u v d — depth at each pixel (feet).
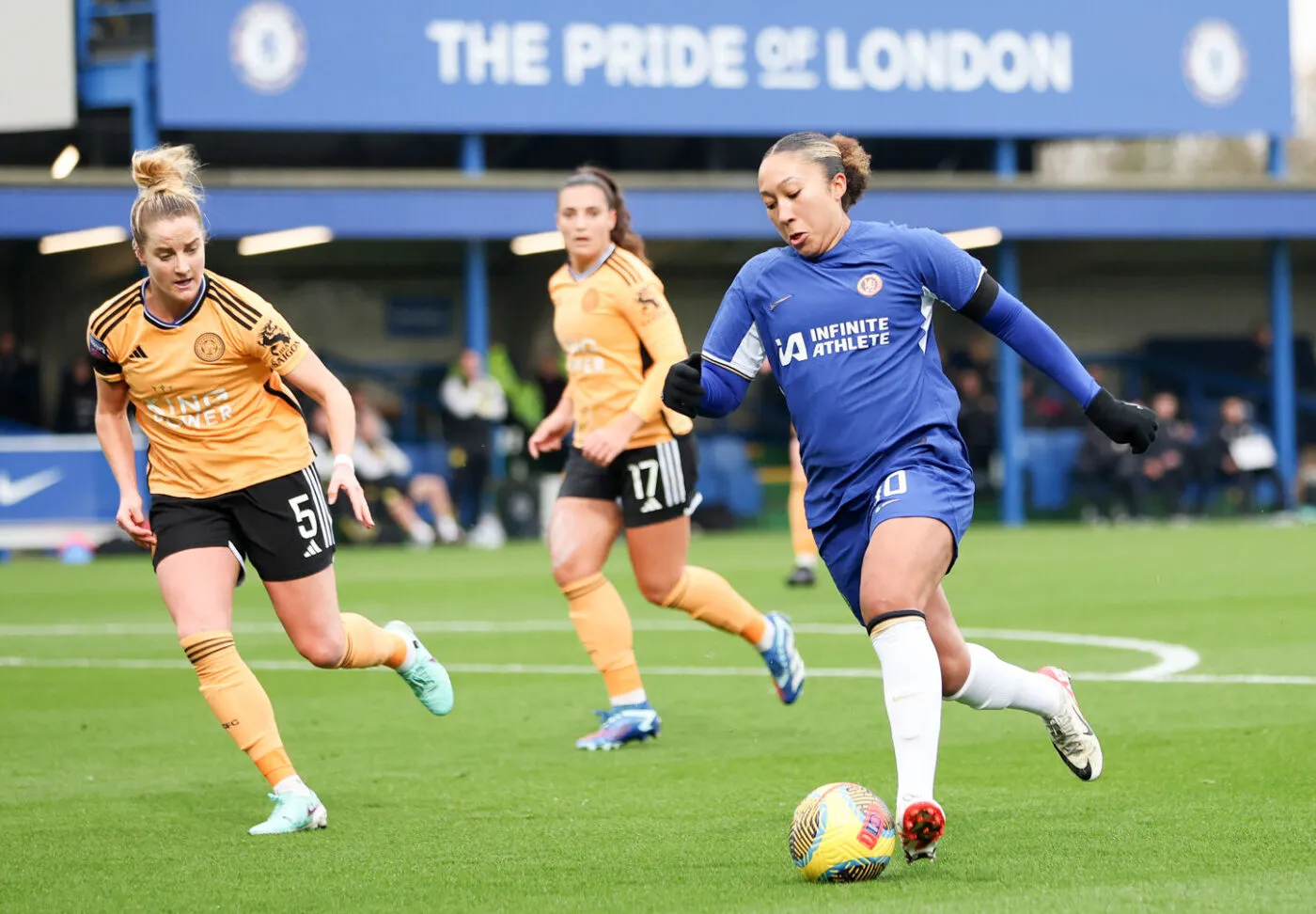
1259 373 214.90
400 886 29.32
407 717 52.01
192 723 51.44
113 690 59.31
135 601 98.58
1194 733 44.80
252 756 35.27
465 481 161.48
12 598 101.45
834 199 32.76
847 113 176.24
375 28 164.66
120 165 195.21
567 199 47.83
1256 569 105.09
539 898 28.04
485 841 33.30
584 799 37.86
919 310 32.81
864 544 32.81
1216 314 219.20
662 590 48.67
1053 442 181.57
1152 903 26.05
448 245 192.13
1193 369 215.10
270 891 29.12
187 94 160.35
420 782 40.63
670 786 39.37
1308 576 98.32
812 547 99.50
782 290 32.99
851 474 32.50
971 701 33.78
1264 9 185.06
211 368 35.29
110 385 36.86
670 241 189.06
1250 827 32.45
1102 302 216.74
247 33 161.58
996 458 189.16
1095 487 183.32
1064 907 25.85
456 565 125.90
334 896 28.66
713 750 44.60
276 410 36.60
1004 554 125.08
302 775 41.98
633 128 171.63
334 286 203.51
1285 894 26.50
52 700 56.90
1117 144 308.19
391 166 208.44
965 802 35.91
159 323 35.12
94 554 143.02
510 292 209.77
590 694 56.90
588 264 48.16
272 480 36.27
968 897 26.89
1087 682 55.57
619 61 170.71
